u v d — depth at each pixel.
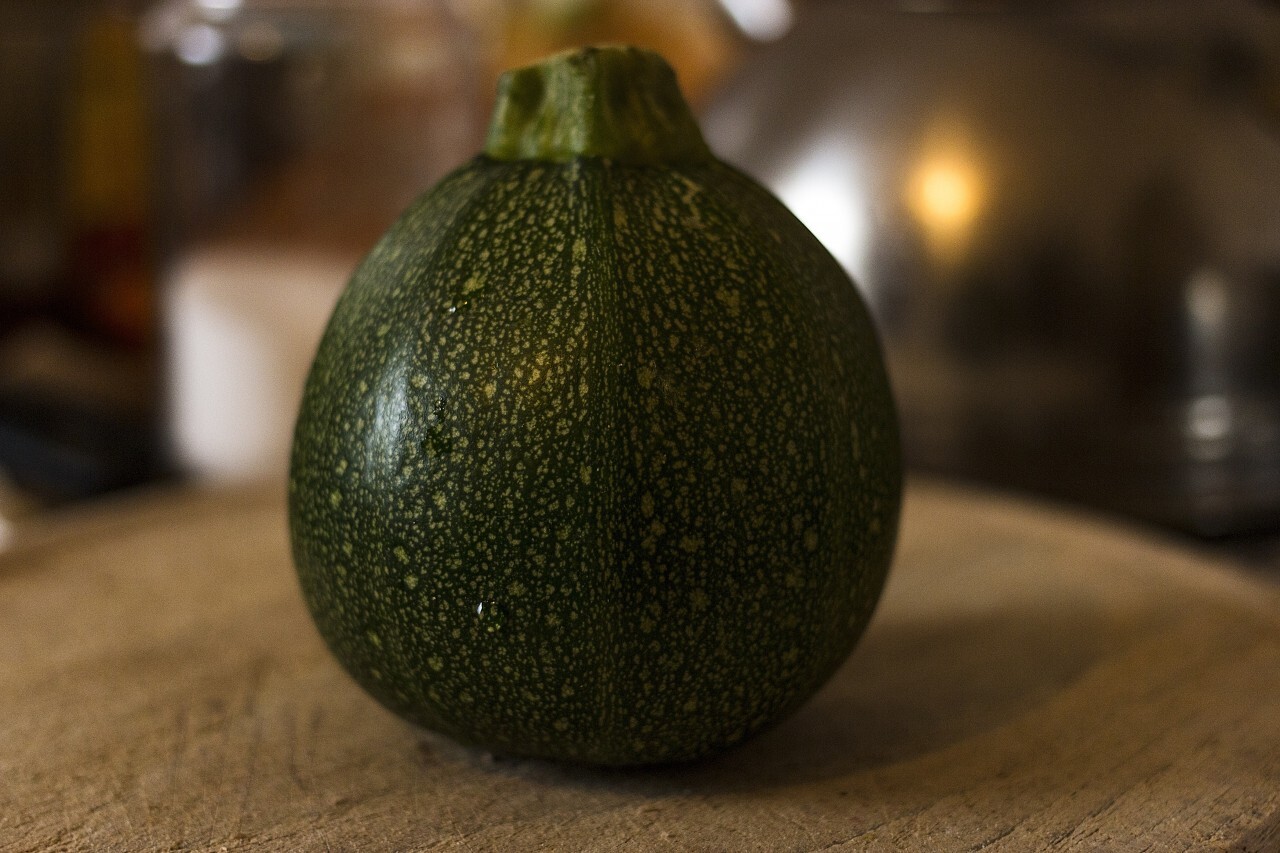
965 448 0.40
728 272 0.23
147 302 0.57
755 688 0.24
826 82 0.42
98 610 0.32
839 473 0.24
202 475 0.47
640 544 0.22
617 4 0.53
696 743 0.24
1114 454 0.39
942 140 0.39
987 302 0.39
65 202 0.59
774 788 0.25
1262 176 0.39
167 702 0.28
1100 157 0.39
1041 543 0.36
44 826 0.24
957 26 0.41
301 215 0.48
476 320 0.23
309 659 0.30
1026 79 0.40
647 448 0.22
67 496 0.45
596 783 0.25
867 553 0.24
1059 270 0.39
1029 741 0.27
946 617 0.32
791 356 0.23
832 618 0.24
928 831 0.24
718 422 0.23
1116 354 0.39
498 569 0.23
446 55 0.49
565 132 0.24
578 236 0.23
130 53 0.57
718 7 0.53
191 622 0.32
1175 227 0.38
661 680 0.23
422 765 0.26
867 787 0.25
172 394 0.48
